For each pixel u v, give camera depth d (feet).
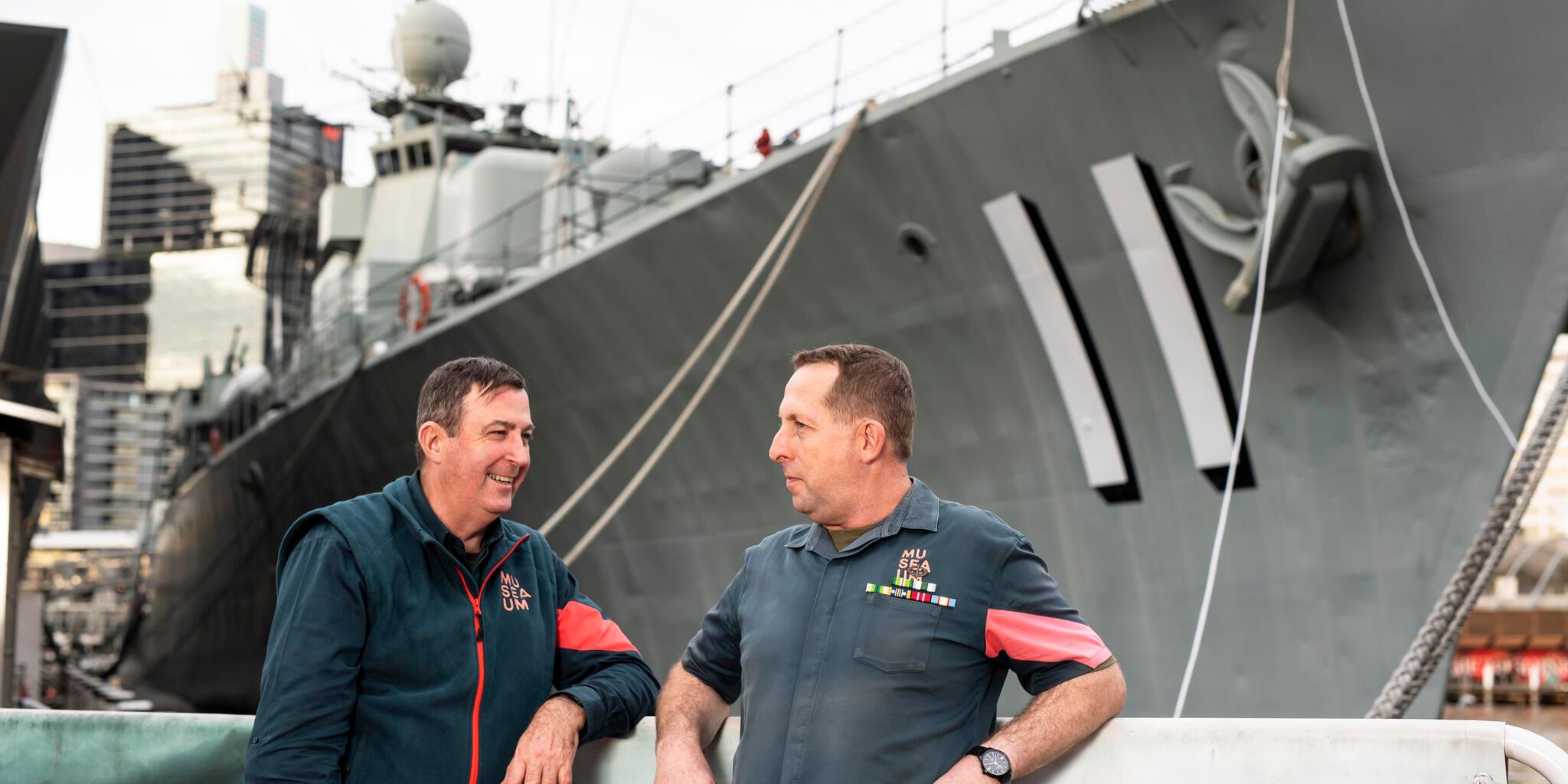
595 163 41.78
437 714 7.18
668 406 32.63
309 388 58.95
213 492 76.43
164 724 8.41
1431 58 18.79
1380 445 20.67
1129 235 22.68
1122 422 23.89
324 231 59.67
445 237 54.80
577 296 33.81
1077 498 24.82
